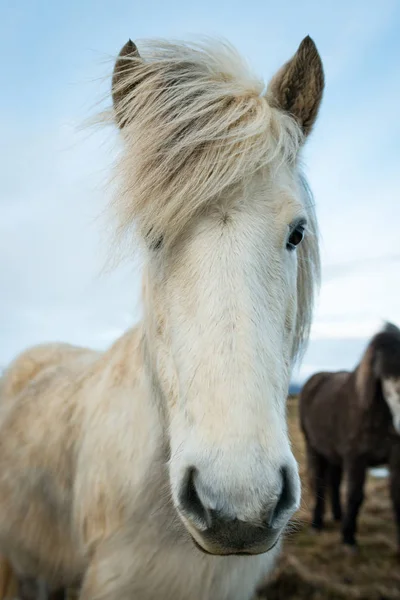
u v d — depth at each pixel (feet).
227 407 3.62
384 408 14.99
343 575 12.76
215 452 3.52
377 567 13.38
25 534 7.10
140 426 5.72
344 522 14.85
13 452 7.34
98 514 5.92
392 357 14.79
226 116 4.53
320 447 17.81
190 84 4.76
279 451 3.62
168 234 4.38
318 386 19.26
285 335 4.76
